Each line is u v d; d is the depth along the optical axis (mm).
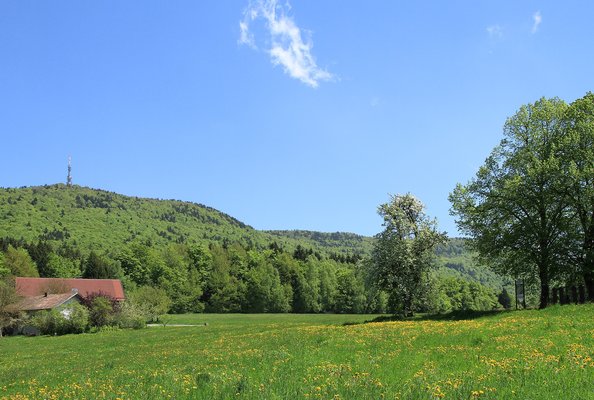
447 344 19422
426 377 12188
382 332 27047
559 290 50281
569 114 45344
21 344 57406
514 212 46750
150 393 12195
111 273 140500
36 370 26391
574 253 44969
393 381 12000
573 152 43812
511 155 47781
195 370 17328
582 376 10672
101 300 77500
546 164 43000
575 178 41562
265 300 156625
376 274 56625
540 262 45844
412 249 55875
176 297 147625
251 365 17062
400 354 17438
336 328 37156
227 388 11922
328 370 14336
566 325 22219
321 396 10086
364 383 11383
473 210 48406
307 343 24625
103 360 29266
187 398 11367
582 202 43250
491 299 171125
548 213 46125
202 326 73875
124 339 52344
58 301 86625
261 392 10984
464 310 48094
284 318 101688
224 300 155625
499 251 47344
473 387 10250
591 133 42438
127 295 109438
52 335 72062
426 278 56719
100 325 76562
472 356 15602
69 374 22000
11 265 126875
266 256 186375
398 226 57188
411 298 55562
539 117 46844
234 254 178750
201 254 165750
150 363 22984
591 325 21453
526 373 11398
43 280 110875
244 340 33625
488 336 20656
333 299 158375
